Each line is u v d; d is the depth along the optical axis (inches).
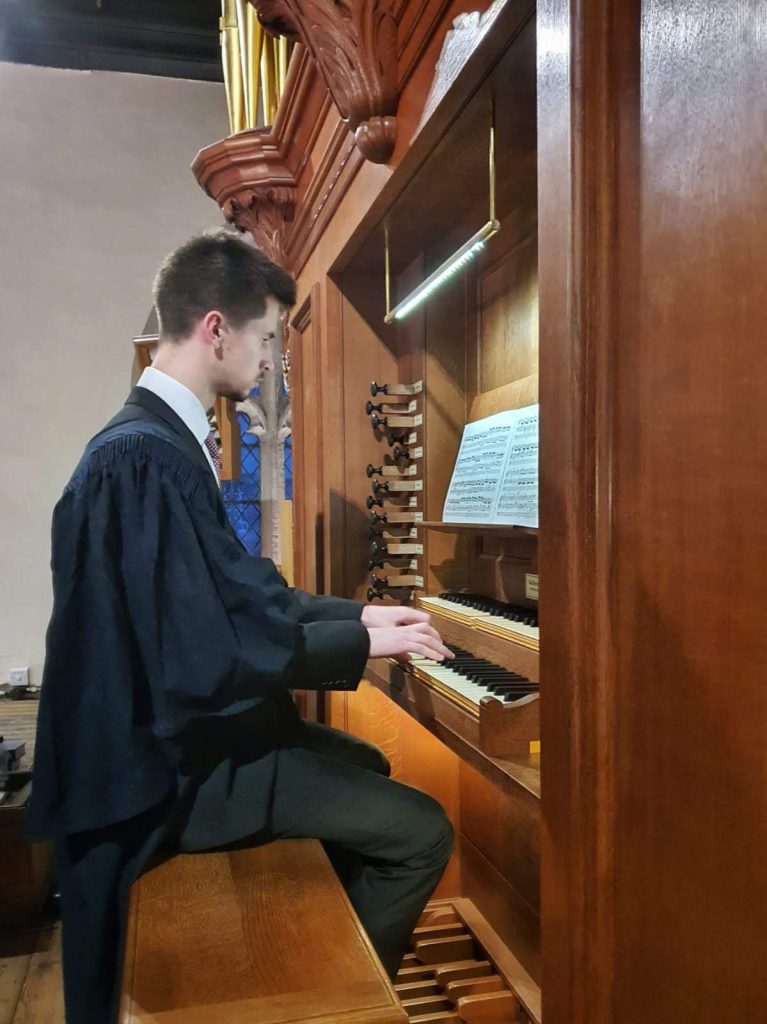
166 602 45.1
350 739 64.5
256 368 57.2
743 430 24.7
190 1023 32.5
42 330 153.5
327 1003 34.0
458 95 45.8
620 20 30.4
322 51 57.1
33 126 151.6
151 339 138.0
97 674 44.3
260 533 164.1
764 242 23.6
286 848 49.8
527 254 64.5
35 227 152.4
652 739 29.6
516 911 67.2
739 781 25.1
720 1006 26.3
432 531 79.0
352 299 85.7
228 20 111.0
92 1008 43.5
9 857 94.9
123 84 154.9
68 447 155.3
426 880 51.8
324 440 89.1
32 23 144.0
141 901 42.9
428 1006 63.9
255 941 39.0
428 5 47.9
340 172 73.6
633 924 31.0
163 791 45.8
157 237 157.8
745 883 25.0
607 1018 32.7
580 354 31.6
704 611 26.6
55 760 44.5
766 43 23.2
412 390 80.5
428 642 53.0
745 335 24.5
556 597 33.6
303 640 48.4
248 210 102.0
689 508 27.3
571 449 32.0
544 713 35.0
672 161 27.8
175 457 47.1
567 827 32.9
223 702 45.6
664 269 28.4
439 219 67.9
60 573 45.2
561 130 32.0
